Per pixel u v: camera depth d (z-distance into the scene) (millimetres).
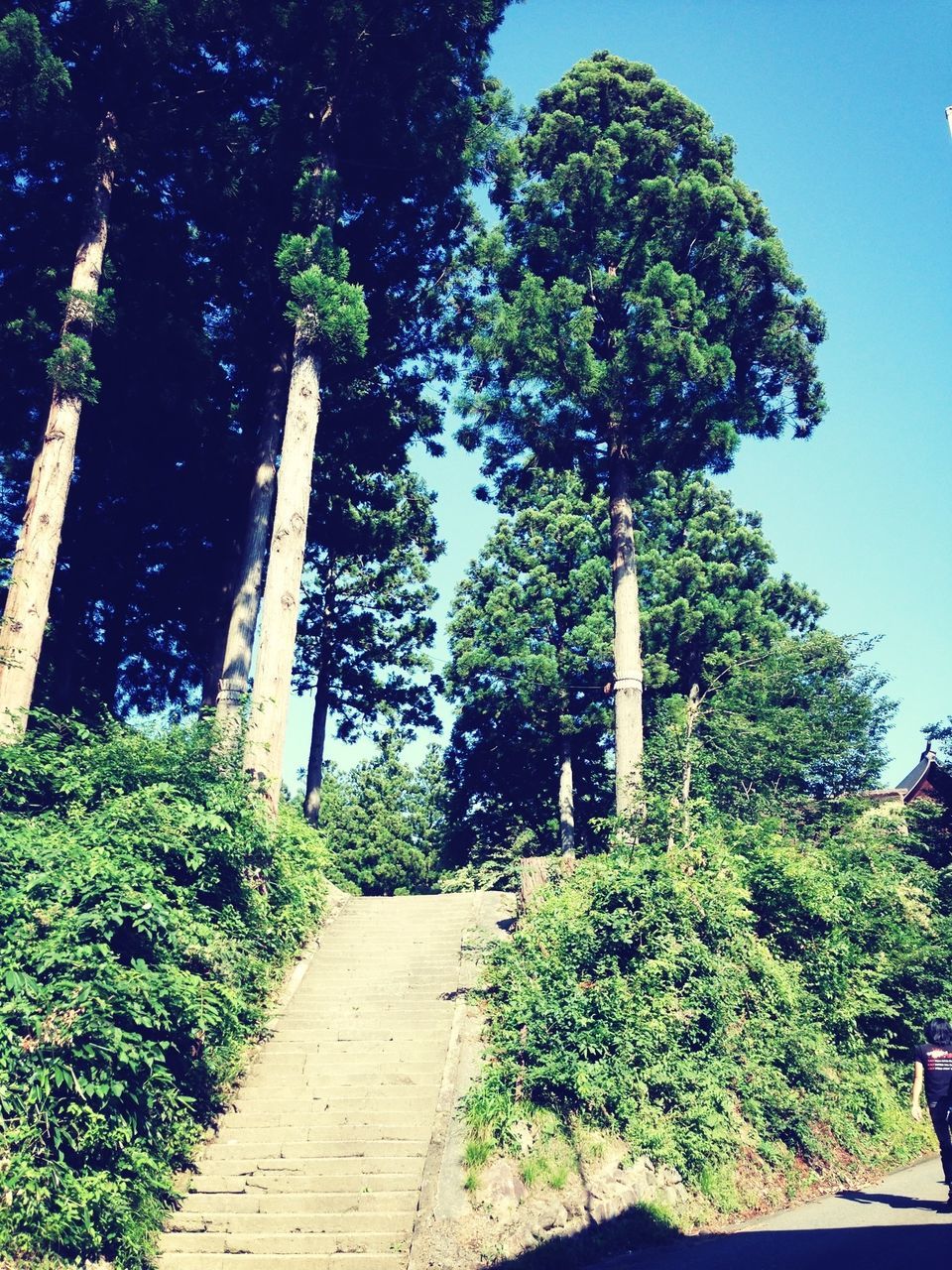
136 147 15500
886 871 14820
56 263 16625
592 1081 8617
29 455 19016
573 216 17906
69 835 8430
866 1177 9758
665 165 18656
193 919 9188
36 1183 6418
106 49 15234
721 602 31609
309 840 15523
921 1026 13055
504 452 18109
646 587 32219
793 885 12258
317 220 16359
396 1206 7664
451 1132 8305
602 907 10602
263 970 11039
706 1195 8305
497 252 18406
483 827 34188
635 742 15664
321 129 17297
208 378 18297
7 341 16156
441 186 18172
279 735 13695
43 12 14984
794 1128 9586
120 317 16781
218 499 20531
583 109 19188
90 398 13570
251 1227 7465
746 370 18094
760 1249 6469
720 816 14273
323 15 15539
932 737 23781
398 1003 11562
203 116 17109
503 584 33250
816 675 23422
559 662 31344
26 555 12648
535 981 9844
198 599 22281
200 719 12125
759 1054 9969
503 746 32688
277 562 14453
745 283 18047
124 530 21156
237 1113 9172
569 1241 7188
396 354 20625
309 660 29719
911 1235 6375
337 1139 8625
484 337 17562
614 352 17484
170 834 9180
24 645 12211
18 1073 6715
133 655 23484
